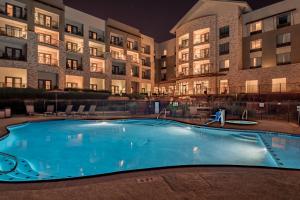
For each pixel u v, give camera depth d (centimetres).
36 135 1342
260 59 3525
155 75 5888
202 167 570
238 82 3616
